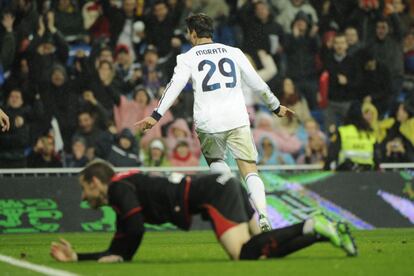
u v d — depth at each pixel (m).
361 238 44.72
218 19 71.31
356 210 57.34
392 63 71.12
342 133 58.19
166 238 46.38
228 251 26.86
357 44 69.38
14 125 60.25
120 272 24.75
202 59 35.44
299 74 69.25
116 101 64.25
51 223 54.44
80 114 61.09
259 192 35.03
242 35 69.81
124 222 26.59
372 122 67.12
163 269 25.48
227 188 26.73
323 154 65.38
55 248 27.50
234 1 71.81
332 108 68.88
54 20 68.44
